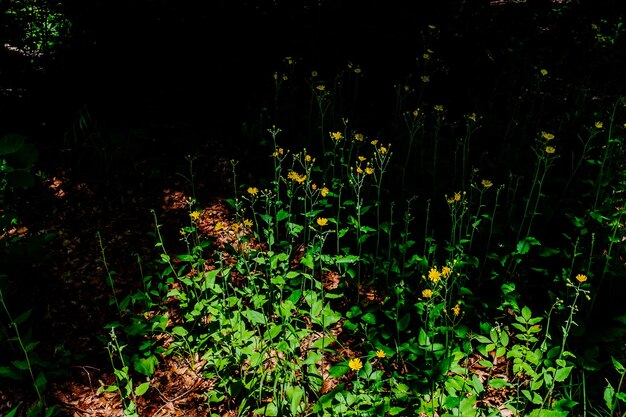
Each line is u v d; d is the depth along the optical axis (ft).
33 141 17.90
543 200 13.30
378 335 10.49
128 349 10.82
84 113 19.03
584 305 10.61
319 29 25.23
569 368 8.08
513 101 19.26
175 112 20.54
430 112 19.77
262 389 9.30
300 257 13.29
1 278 10.59
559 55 23.67
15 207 14.21
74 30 19.93
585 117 17.65
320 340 9.53
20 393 9.82
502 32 25.14
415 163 15.76
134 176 16.93
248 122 19.80
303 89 21.72
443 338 10.07
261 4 25.63
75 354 10.74
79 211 15.37
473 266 11.71
